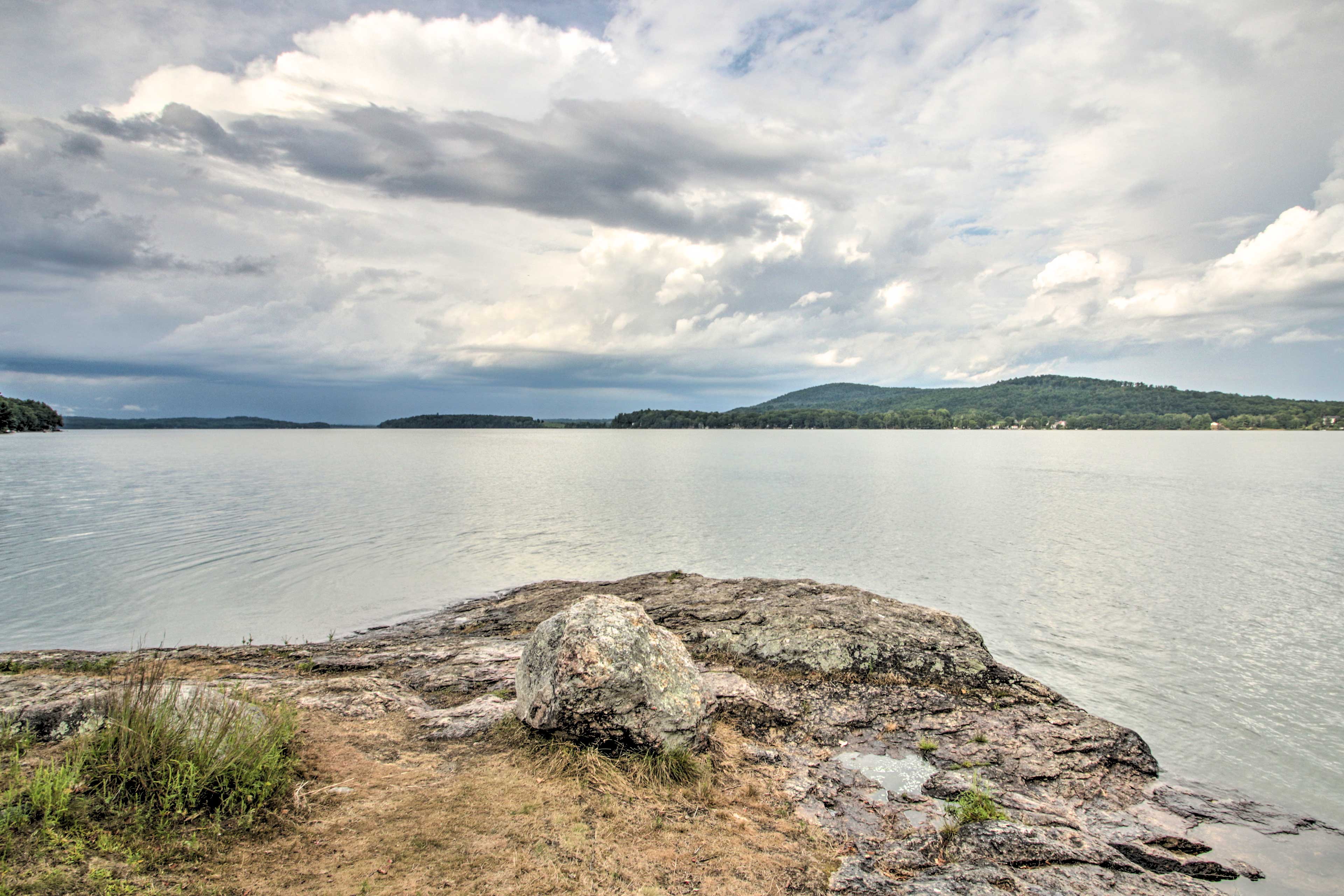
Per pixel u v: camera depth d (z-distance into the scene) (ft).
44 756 20.79
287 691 33.12
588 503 148.97
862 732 35.35
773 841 24.06
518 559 88.89
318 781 23.43
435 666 41.96
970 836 25.48
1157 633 59.57
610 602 30.99
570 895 18.80
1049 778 32.32
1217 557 93.56
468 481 201.98
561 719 27.25
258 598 67.97
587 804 24.09
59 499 140.05
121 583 72.08
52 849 16.75
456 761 26.61
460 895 18.11
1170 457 357.61
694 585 62.08
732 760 30.60
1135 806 31.14
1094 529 117.39
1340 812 31.68
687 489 180.34
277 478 200.75
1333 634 59.31
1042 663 52.11
